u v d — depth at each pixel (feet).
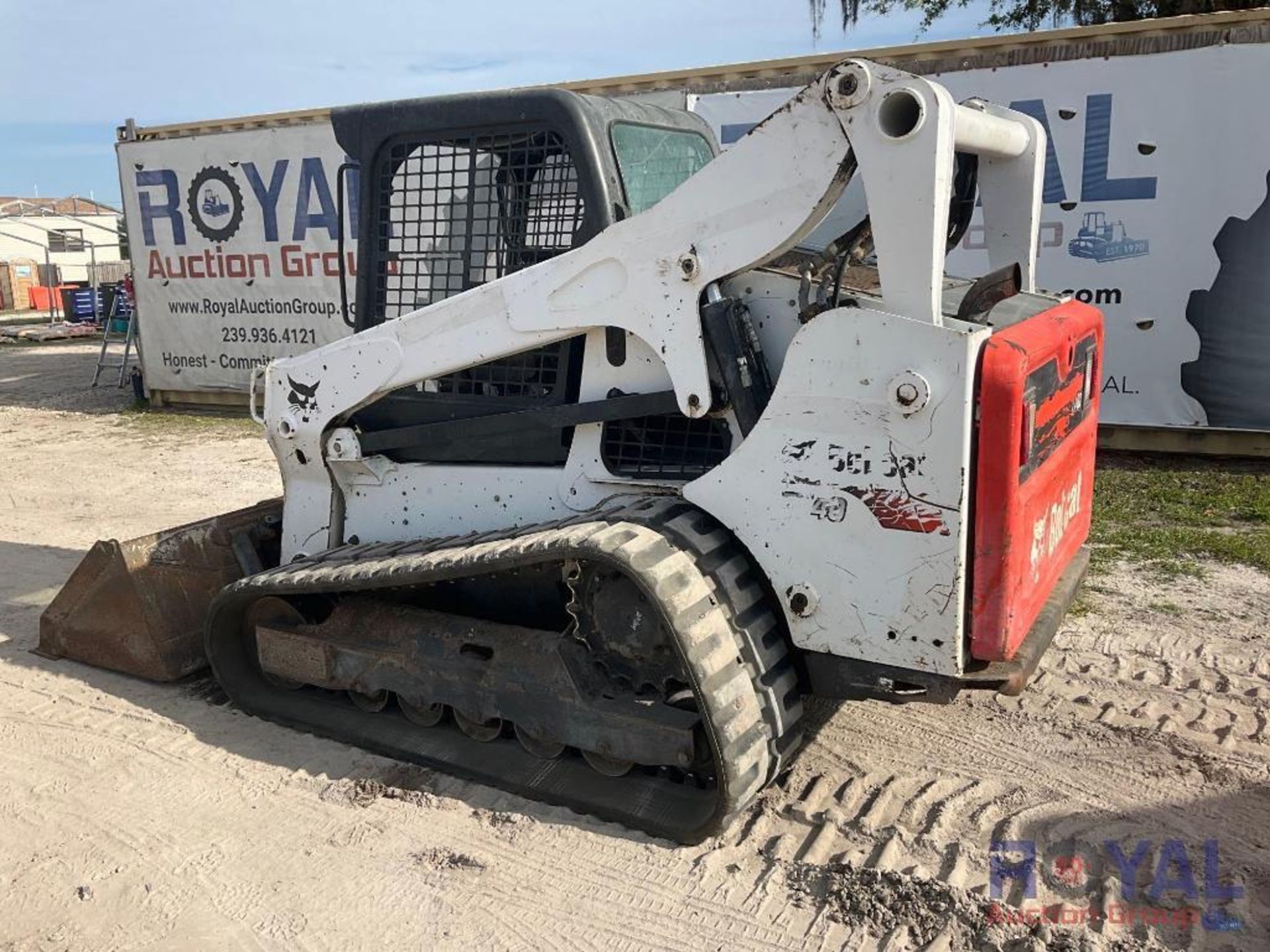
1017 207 13.10
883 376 9.36
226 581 15.46
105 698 14.42
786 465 10.02
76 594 15.39
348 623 12.91
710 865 10.20
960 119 10.18
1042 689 13.84
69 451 33.06
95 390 47.01
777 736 10.36
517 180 12.01
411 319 12.35
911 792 11.41
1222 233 25.46
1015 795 11.29
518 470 12.46
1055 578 11.28
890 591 9.69
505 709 11.57
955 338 9.02
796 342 9.74
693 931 9.31
